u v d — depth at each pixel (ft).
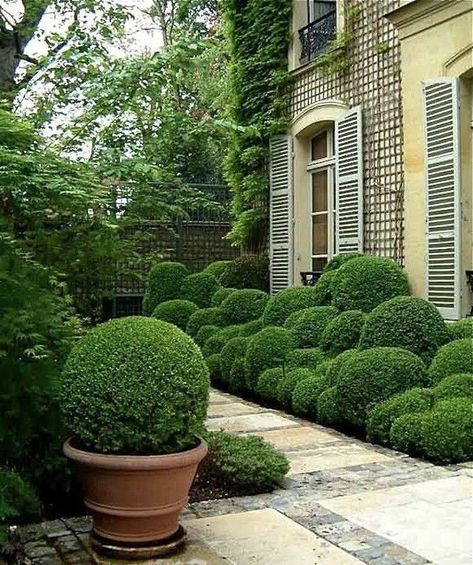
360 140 25.46
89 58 15.33
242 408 21.26
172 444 10.01
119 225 13.87
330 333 21.09
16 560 9.90
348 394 17.22
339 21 26.84
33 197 11.90
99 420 9.77
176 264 32.14
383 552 9.96
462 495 12.48
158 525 9.96
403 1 23.44
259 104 31.40
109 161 14.42
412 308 18.70
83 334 13.48
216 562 9.67
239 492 12.82
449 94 21.31
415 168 22.90
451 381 16.37
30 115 15.35
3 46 21.16
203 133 16.34
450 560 9.66
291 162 30.30
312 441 16.84
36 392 11.64
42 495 12.42
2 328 10.89
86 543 10.48
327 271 24.97
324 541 10.38
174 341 10.28
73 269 14.32
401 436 15.56
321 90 28.22
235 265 31.96
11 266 11.67
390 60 24.30
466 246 21.43
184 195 16.31
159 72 15.26
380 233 24.77
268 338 22.39
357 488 12.97
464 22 20.89
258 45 31.42
